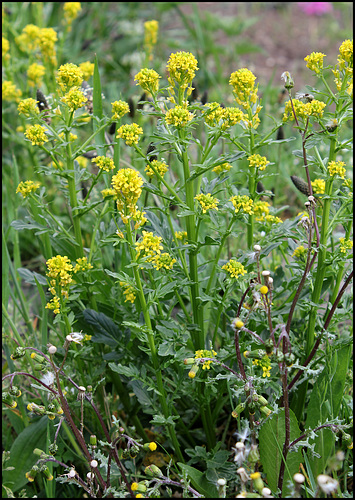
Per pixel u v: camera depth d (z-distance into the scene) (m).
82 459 1.11
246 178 1.29
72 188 1.12
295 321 1.14
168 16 2.65
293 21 3.06
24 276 1.15
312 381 1.11
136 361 1.12
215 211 1.06
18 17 1.89
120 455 1.02
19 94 1.42
